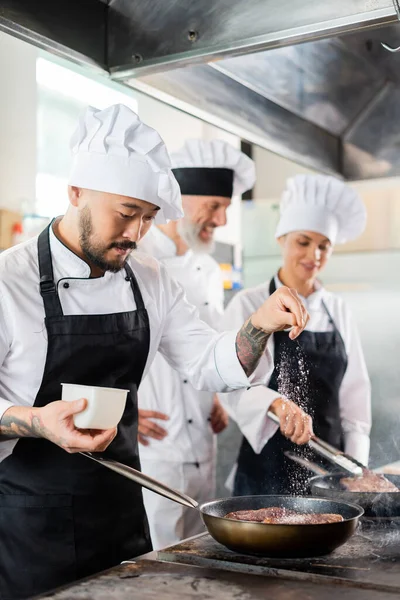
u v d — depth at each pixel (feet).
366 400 8.95
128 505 5.33
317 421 8.50
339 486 6.15
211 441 8.68
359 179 8.98
